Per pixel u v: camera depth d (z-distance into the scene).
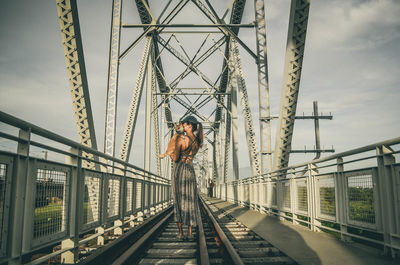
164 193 14.09
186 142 4.18
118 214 5.68
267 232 5.82
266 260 3.61
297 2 7.00
